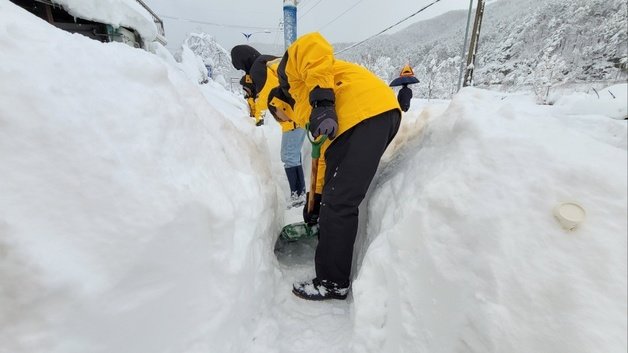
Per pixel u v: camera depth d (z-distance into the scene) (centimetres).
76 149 81
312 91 141
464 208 93
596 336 65
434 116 186
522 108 129
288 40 649
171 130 107
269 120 466
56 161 77
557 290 72
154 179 92
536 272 76
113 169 85
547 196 82
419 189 117
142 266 83
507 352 72
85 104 87
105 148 85
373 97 145
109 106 92
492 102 138
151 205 87
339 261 150
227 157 149
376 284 113
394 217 125
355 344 110
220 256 107
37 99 78
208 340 99
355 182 144
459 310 84
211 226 105
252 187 145
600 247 73
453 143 117
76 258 73
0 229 66
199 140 122
